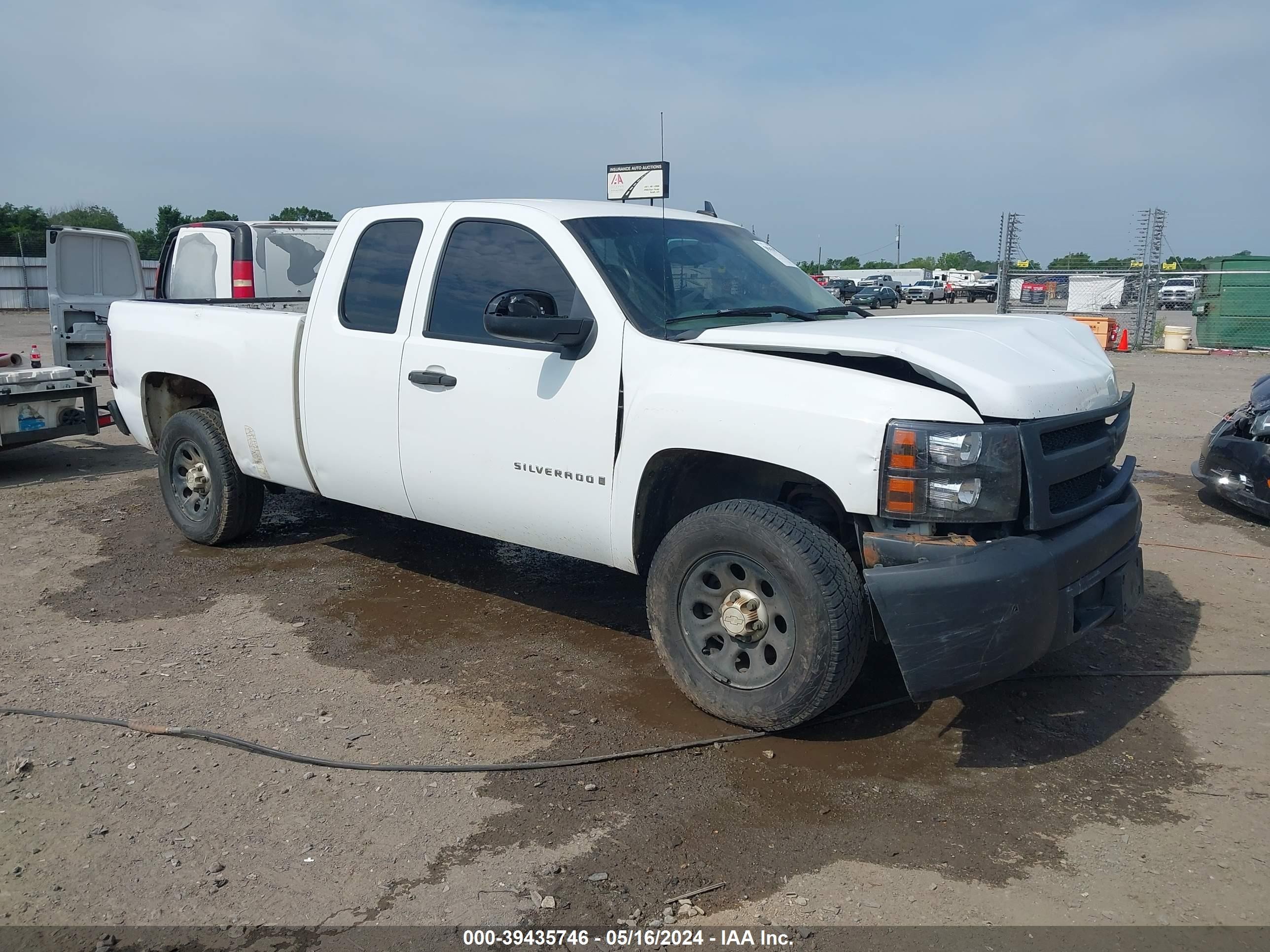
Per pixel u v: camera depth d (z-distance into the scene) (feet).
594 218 14.34
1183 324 102.68
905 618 10.59
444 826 10.48
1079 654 14.99
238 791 11.18
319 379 16.39
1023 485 10.96
